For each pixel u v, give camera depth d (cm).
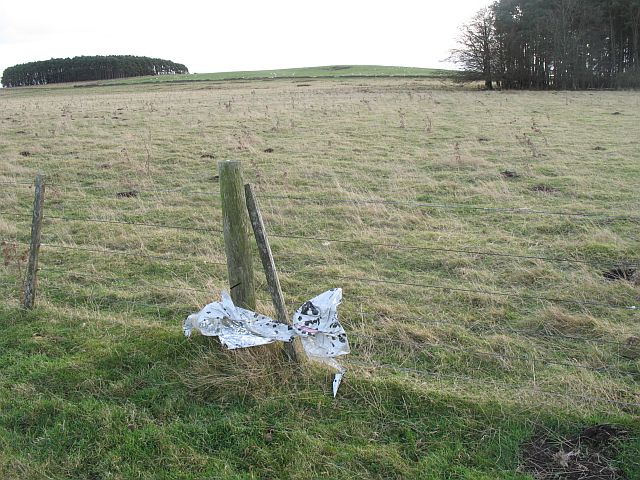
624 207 1033
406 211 1030
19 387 461
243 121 2228
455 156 1424
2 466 377
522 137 1762
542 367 507
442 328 582
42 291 681
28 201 1132
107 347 517
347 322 602
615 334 568
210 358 476
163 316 612
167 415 429
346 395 443
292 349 467
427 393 438
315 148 1639
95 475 377
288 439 398
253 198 459
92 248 838
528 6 5000
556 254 812
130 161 1462
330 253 823
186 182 1272
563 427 405
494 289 695
